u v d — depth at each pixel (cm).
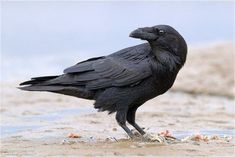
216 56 2736
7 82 2408
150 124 1609
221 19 3962
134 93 1339
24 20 3994
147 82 1334
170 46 1332
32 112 1778
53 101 1977
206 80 2472
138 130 1384
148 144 1302
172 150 1252
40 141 1368
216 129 1565
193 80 2475
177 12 4109
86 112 1778
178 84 2433
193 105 2014
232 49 2842
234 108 1969
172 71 1336
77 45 3406
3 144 1335
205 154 1225
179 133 1502
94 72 1362
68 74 1380
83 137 1420
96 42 3491
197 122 1659
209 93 2352
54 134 1452
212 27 3794
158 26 1341
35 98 2020
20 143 1345
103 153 1230
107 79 1348
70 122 1609
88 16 4106
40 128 1528
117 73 1341
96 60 1383
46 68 2859
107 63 1362
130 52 1365
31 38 3534
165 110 1862
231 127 1596
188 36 3597
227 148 1277
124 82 1333
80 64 1384
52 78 1393
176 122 1648
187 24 3853
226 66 2603
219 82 2445
